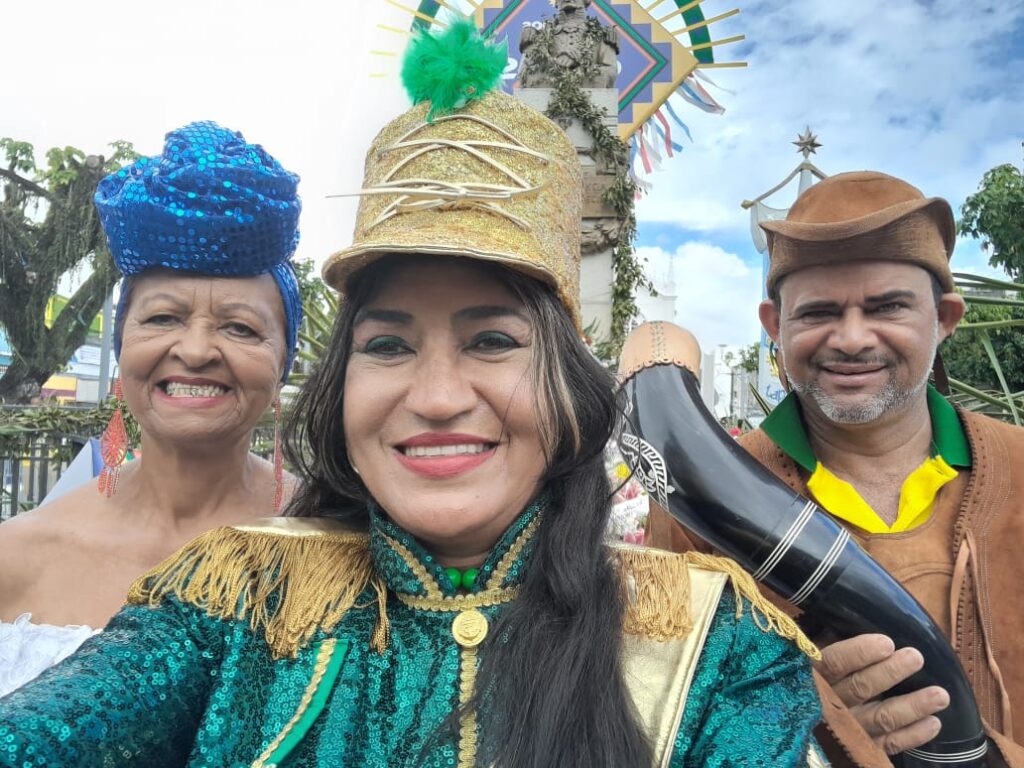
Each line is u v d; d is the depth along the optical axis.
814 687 0.44
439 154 0.45
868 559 0.56
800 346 0.72
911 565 0.69
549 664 0.41
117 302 0.73
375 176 0.47
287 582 0.46
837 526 0.56
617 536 0.51
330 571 0.46
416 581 0.45
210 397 0.70
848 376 0.70
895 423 0.72
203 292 0.68
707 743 0.40
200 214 0.65
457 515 0.43
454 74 0.45
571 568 0.44
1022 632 0.65
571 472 0.47
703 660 0.43
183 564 0.46
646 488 0.60
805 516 0.56
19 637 0.63
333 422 0.51
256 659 0.43
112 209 0.67
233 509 0.75
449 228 0.43
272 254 0.70
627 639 0.44
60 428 1.79
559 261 0.46
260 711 0.41
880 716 0.53
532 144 0.47
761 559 0.56
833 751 0.52
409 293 0.44
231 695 0.41
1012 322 1.12
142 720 0.39
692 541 0.73
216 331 0.69
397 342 0.45
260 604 0.45
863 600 0.54
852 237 0.68
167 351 0.68
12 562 0.70
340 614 0.45
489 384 0.43
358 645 0.44
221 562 0.46
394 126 0.48
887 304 0.69
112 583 0.70
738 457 0.59
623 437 0.61
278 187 0.68
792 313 0.73
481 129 0.45
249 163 0.66
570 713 0.39
